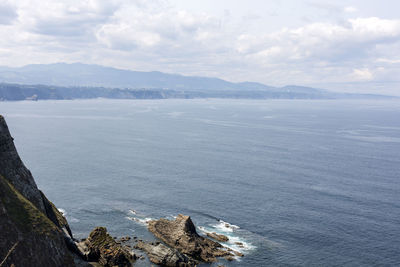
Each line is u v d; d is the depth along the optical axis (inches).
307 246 3036.4
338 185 4862.2
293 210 3863.2
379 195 4443.9
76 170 5369.1
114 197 4138.8
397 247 3058.6
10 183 2149.4
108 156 6496.1
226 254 2822.3
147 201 4035.4
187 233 2960.1
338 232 3326.8
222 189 4569.4
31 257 1801.2
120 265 2421.3
